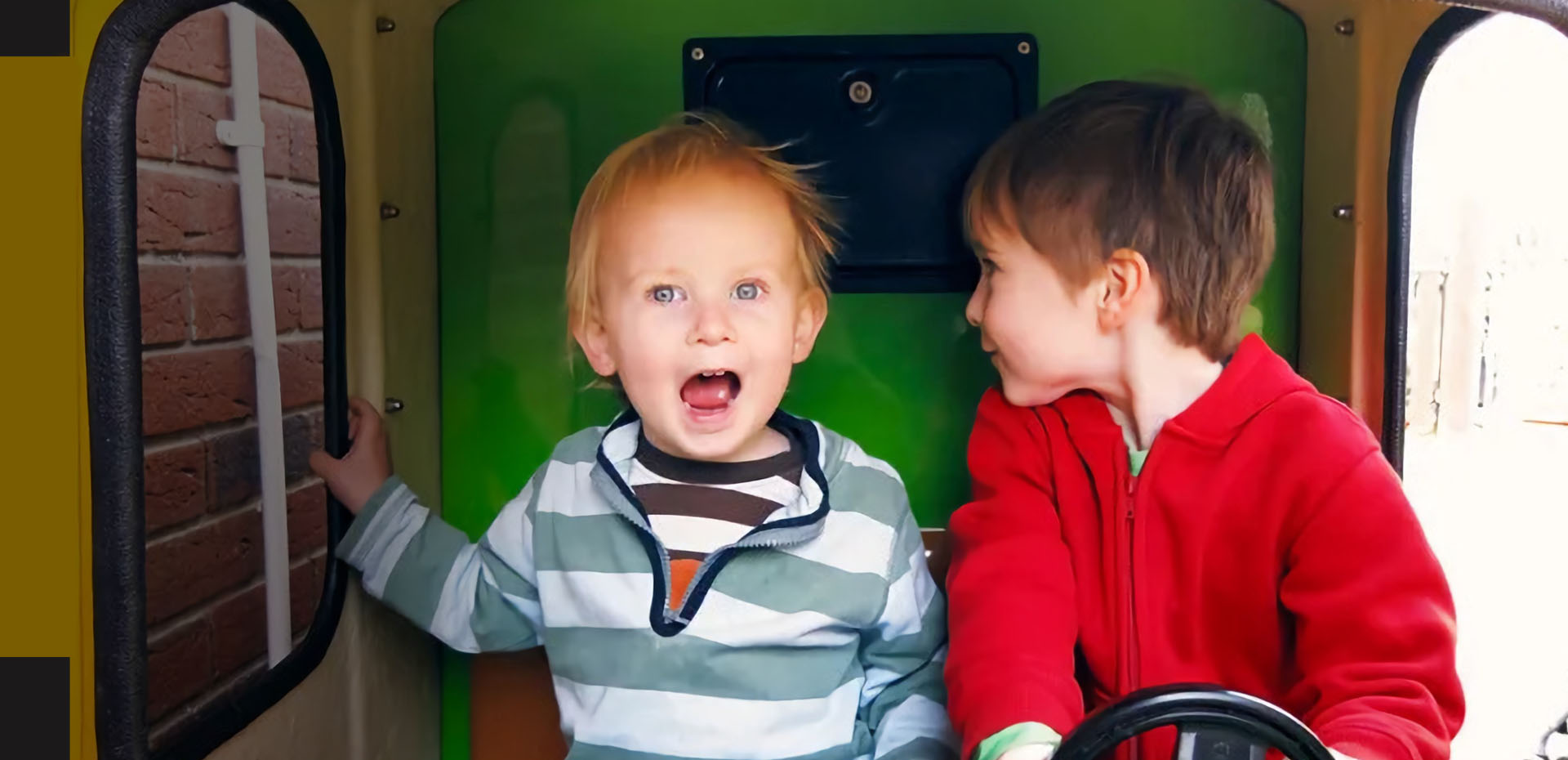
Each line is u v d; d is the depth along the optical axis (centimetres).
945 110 112
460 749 123
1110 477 97
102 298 71
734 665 96
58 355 72
